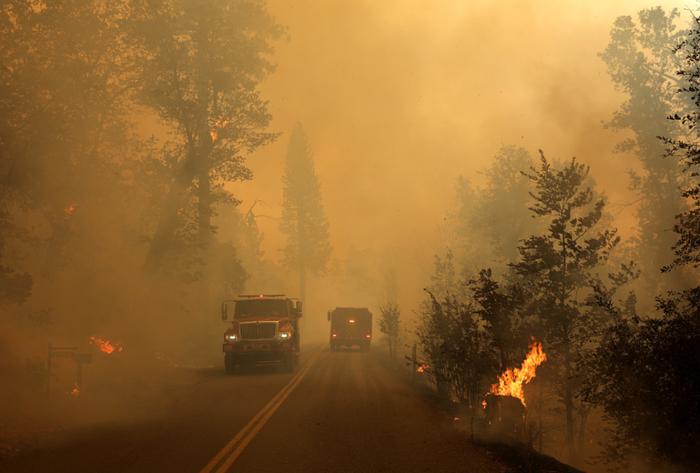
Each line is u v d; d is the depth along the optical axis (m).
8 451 11.55
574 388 15.62
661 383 10.98
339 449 11.99
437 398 21.03
